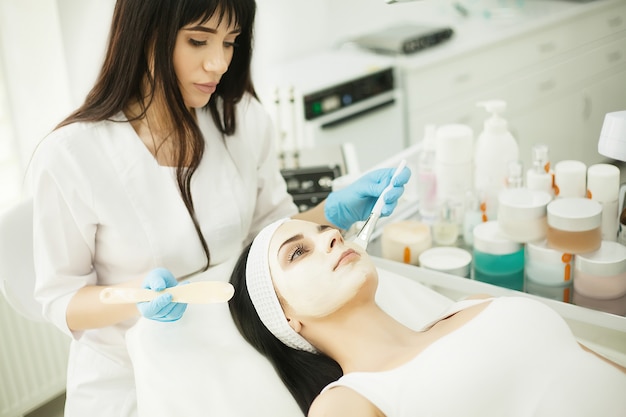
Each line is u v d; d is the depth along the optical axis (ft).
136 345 4.02
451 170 5.29
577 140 5.64
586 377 3.43
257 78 10.22
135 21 3.90
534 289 4.66
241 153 4.84
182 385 3.81
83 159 4.14
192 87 4.18
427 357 3.56
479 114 8.70
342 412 3.42
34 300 4.40
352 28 11.07
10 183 6.95
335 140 9.49
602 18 5.14
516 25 6.80
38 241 4.16
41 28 6.74
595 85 5.42
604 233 4.75
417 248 5.13
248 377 3.93
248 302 4.16
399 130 10.07
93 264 4.53
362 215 4.79
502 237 4.83
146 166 4.31
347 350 3.93
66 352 6.89
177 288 3.81
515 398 3.46
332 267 3.90
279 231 4.16
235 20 4.02
